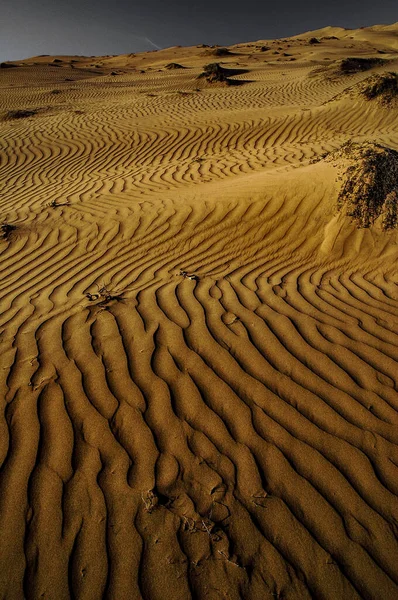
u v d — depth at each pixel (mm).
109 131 13367
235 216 5418
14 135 13695
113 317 3646
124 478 2223
